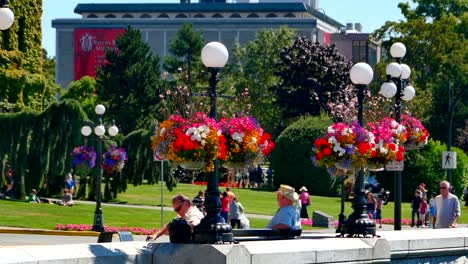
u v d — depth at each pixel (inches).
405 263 779.4
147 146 2374.5
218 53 636.7
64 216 1811.0
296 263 650.2
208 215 618.8
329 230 1758.1
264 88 4416.8
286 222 730.2
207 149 618.5
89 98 4520.2
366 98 2190.0
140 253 597.0
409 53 4490.7
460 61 4377.5
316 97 3759.8
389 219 2113.7
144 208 2145.7
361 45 7583.7
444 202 954.7
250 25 7731.3
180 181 3056.1
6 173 2192.4
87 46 7539.4
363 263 711.1
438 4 5088.6
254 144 660.1
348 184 2401.6
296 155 2915.8
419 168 2807.6
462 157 2866.6
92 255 567.2
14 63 2613.2
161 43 7810.0
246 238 713.0
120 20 7657.5
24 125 2142.0
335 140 768.9
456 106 4013.3
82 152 2178.9
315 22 7613.2
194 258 599.2
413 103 3523.6
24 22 2664.9
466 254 833.5
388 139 784.9
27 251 546.0
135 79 4121.6
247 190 2908.5
